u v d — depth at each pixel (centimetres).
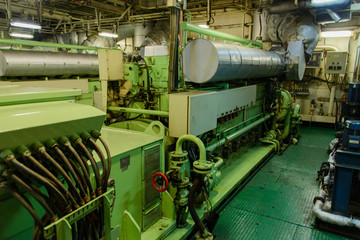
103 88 368
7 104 144
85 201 138
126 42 1164
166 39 850
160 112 320
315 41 598
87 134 146
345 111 403
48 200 124
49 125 123
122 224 203
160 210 274
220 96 366
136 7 810
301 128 841
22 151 117
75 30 1183
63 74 641
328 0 541
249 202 371
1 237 137
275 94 611
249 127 511
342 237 294
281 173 476
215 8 857
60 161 138
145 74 371
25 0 888
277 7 625
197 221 259
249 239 291
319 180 439
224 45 359
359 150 294
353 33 760
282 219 330
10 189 115
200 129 311
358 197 341
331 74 811
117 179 213
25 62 549
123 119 387
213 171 339
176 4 312
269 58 493
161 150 267
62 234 125
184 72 359
